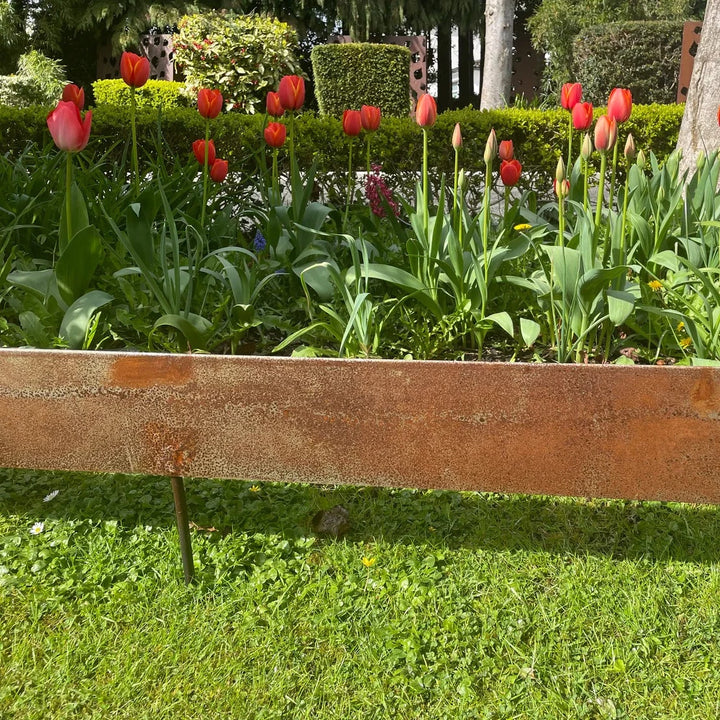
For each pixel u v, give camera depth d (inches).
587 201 112.6
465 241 112.6
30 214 136.8
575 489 73.0
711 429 69.8
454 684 72.6
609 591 82.7
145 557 89.4
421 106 106.8
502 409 71.7
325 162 202.5
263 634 78.2
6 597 83.4
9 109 212.2
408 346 110.2
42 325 104.5
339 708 70.2
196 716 69.5
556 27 543.8
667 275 121.2
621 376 69.7
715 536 91.1
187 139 203.0
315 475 76.0
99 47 731.4
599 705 70.1
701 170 135.2
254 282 113.5
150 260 117.3
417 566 87.2
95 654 75.7
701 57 186.7
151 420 76.9
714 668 73.1
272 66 500.7
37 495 102.3
